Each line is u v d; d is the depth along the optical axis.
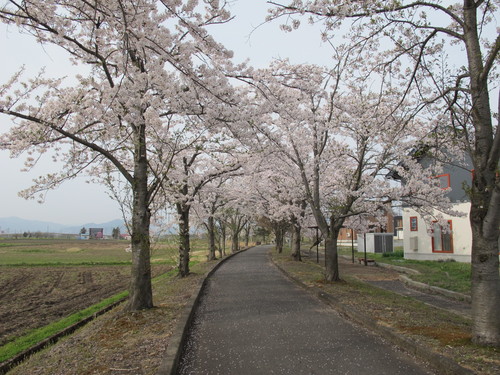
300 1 6.43
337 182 15.29
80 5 6.93
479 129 5.30
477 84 5.34
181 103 8.24
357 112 12.09
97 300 14.23
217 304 9.27
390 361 4.88
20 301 14.20
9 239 76.00
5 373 5.74
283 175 17.48
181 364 4.96
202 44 7.63
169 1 6.62
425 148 9.45
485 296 5.05
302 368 4.67
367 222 20.05
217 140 11.25
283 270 16.95
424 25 6.43
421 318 6.97
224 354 5.31
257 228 57.38
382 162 11.91
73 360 5.02
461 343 5.14
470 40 5.56
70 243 62.47
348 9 6.32
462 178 18.50
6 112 7.04
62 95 8.48
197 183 15.86
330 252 12.55
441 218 13.27
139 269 8.12
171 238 16.11
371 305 8.22
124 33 5.45
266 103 9.80
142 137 8.34
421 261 19.69
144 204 8.32
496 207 4.93
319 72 11.75
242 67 9.25
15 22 6.75
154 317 7.29
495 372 4.04
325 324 7.00
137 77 7.50
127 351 5.25
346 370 4.57
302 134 13.63
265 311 8.27
